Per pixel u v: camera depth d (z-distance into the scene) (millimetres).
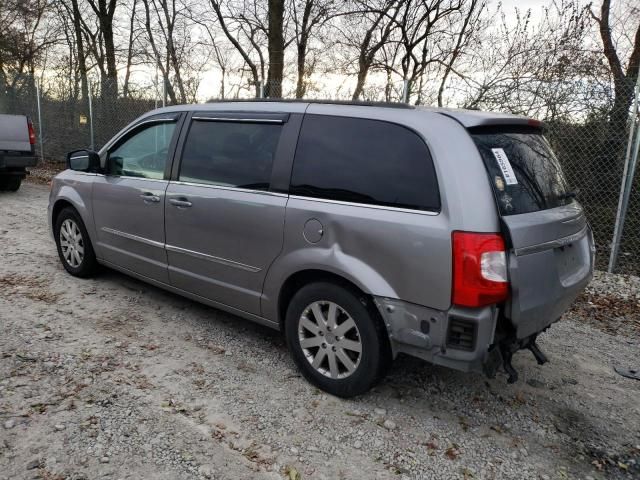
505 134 3090
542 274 2848
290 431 2936
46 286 4984
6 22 19359
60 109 14367
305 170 3336
